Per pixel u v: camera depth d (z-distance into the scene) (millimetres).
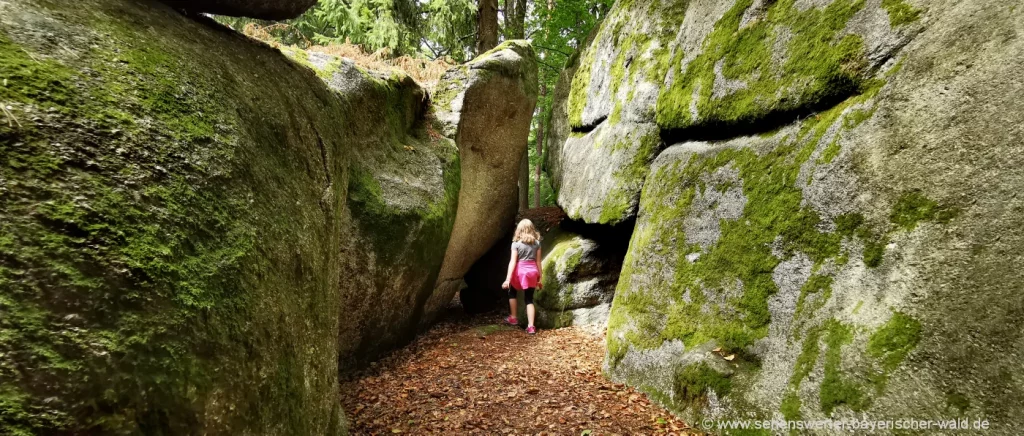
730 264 3775
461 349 5723
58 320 1212
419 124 6371
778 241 3441
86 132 1487
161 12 2330
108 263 1345
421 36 11906
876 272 2771
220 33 2668
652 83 5824
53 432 1120
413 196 5305
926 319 2459
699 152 4547
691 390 3621
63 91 1521
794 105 3648
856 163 3039
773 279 3404
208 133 1925
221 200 1839
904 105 2861
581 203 6883
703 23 4887
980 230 2355
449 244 6703
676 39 5320
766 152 3793
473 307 8742
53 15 1745
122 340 1304
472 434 3570
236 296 1726
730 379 3408
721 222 3984
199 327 1523
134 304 1365
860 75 3207
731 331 3586
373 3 10680
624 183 5824
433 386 4504
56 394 1147
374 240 4648
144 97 1755
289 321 2072
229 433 1562
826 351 2883
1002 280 2219
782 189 3531
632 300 4672
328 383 2514
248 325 1747
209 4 2545
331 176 3027
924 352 2418
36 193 1297
